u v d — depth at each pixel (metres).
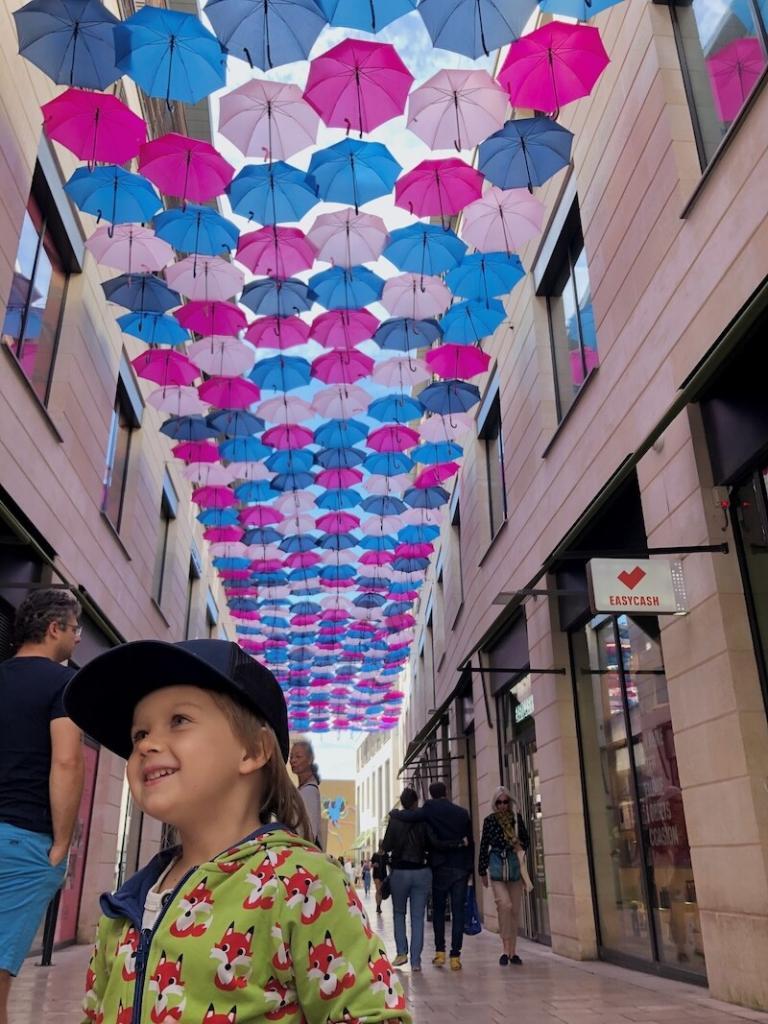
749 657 5.64
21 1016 5.50
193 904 1.18
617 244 8.06
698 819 5.94
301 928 1.17
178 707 1.33
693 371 6.36
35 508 9.05
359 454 13.57
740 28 6.22
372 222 8.52
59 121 7.17
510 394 12.74
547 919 10.11
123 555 13.73
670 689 6.45
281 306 9.80
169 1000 1.11
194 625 22.53
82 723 1.40
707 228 6.24
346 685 30.12
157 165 7.53
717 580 5.82
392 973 1.21
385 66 6.46
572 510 9.29
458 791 16.48
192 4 12.51
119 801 13.52
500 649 13.16
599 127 8.62
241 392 11.72
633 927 7.52
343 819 64.50
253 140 7.36
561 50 6.38
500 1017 5.37
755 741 5.43
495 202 8.17
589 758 8.89
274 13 5.97
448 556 19.83
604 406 8.35
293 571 18.98
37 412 9.02
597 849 8.56
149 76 6.63
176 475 18.94
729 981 5.44
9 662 2.98
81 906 11.46
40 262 9.59
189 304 9.83
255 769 1.36
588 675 9.02
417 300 9.50
